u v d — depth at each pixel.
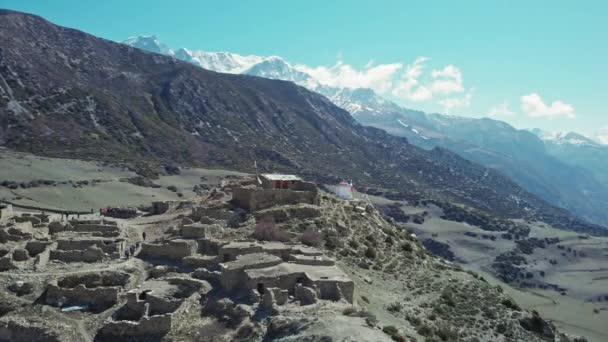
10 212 83.81
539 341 76.19
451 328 69.88
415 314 69.88
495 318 78.94
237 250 66.62
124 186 198.38
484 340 70.75
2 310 56.72
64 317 56.03
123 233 78.06
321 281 58.19
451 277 90.94
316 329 47.06
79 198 167.00
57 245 69.75
